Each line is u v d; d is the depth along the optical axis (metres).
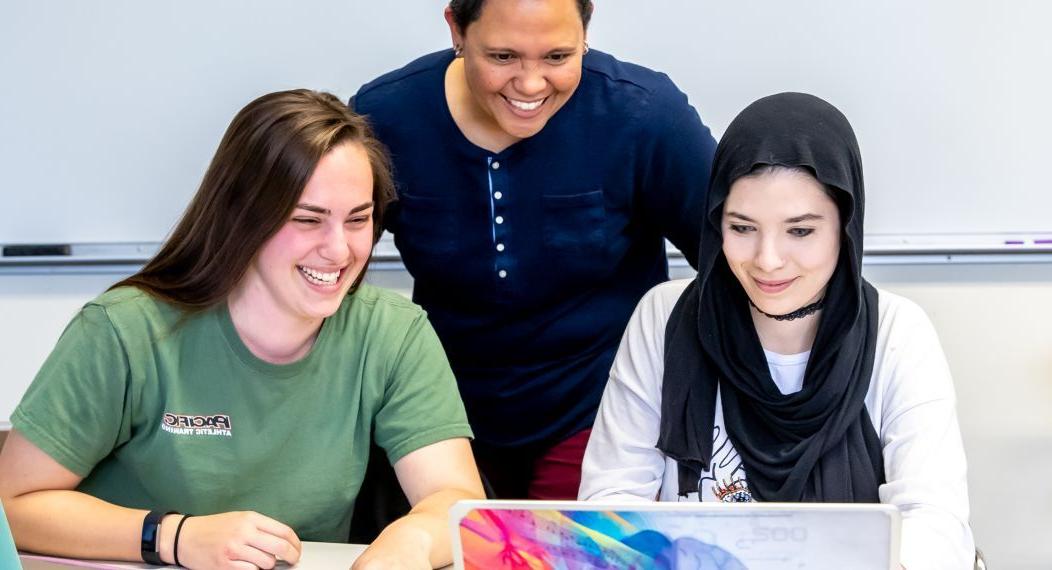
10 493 1.56
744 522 1.09
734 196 1.50
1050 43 2.72
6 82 2.94
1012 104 2.75
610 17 2.80
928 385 1.59
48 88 2.93
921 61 2.76
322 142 1.50
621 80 1.98
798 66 2.78
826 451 1.59
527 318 2.08
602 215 2.01
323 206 1.50
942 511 1.46
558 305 2.08
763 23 2.77
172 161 2.94
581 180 1.99
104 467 1.66
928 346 1.62
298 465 1.64
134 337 1.58
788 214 1.47
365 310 1.70
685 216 2.02
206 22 2.88
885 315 1.65
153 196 2.96
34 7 2.90
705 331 1.64
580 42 1.79
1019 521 2.89
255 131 1.52
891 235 2.83
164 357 1.59
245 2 2.86
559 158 1.98
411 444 1.66
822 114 1.50
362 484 1.72
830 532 1.09
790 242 1.49
